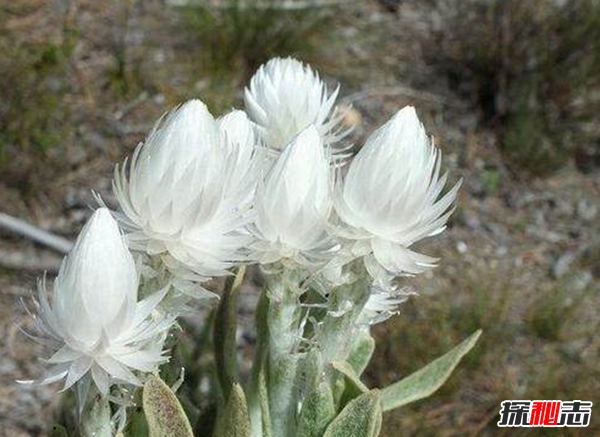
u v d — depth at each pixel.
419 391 0.22
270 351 0.19
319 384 0.19
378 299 0.20
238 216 0.17
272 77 0.22
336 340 0.19
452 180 0.60
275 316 0.18
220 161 0.16
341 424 0.18
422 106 0.64
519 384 0.48
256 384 0.21
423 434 0.44
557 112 0.65
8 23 0.63
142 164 0.16
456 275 0.53
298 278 0.18
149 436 0.18
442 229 0.17
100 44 0.63
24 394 0.42
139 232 0.16
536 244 0.57
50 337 0.16
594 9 0.66
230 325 0.22
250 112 0.22
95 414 0.17
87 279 0.15
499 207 0.59
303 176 0.17
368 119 0.62
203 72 0.62
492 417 0.45
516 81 0.65
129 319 0.16
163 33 0.65
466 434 0.45
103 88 0.59
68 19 0.64
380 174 0.17
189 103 0.16
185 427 0.18
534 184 0.61
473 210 0.58
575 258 0.56
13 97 0.55
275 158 0.18
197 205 0.16
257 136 0.22
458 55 0.67
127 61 0.62
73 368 0.16
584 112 0.65
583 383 0.48
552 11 0.67
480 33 0.68
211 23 0.64
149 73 0.61
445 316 0.50
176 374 0.22
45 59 0.60
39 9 0.65
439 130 0.63
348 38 0.68
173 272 0.16
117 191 0.16
